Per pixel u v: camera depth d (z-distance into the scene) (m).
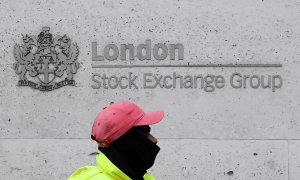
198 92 5.63
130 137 2.63
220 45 5.63
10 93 5.76
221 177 5.62
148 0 5.67
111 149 2.61
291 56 5.59
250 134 5.61
